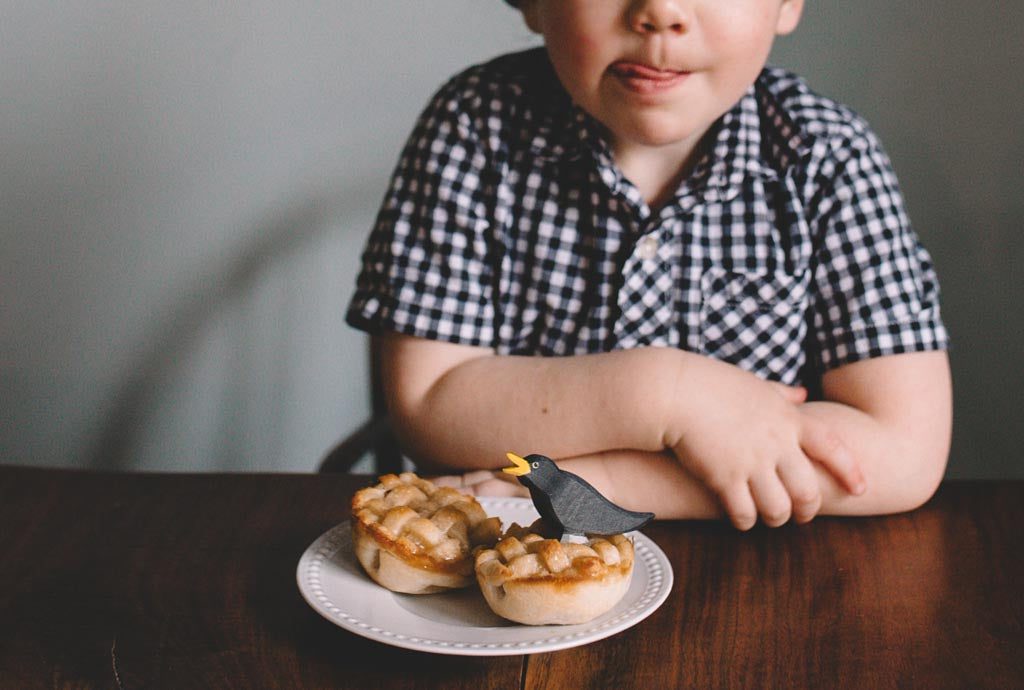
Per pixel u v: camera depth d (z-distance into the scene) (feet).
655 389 3.17
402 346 3.62
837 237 3.67
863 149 3.74
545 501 2.55
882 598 2.70
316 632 2.54
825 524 3.12
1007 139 4.96
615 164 3.66
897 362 3.53
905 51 4.95
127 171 5.10
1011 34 4.89
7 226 5.09
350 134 5.16
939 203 5.04
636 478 3.19
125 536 2.94
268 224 5.19
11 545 2.89
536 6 3.53
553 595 2.43
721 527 3.10
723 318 3.70
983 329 5.11
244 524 3.01
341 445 4.11
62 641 2.51
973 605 2.68
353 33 5.08
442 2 5.07
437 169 3.72
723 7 3.10
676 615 2.61
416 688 2.36
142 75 5.03
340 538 2.77
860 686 2.39
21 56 4.97
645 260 3.67
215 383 5.31
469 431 3.37
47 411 5.27
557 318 3.73
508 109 3.76
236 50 5.05
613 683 2.38
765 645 2.51
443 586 2.58
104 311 5.20
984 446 5.19
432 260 3.66
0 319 5.16
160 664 2.43
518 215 3.74
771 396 3.24
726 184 3.64
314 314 5.28
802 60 5.01
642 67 3.14
